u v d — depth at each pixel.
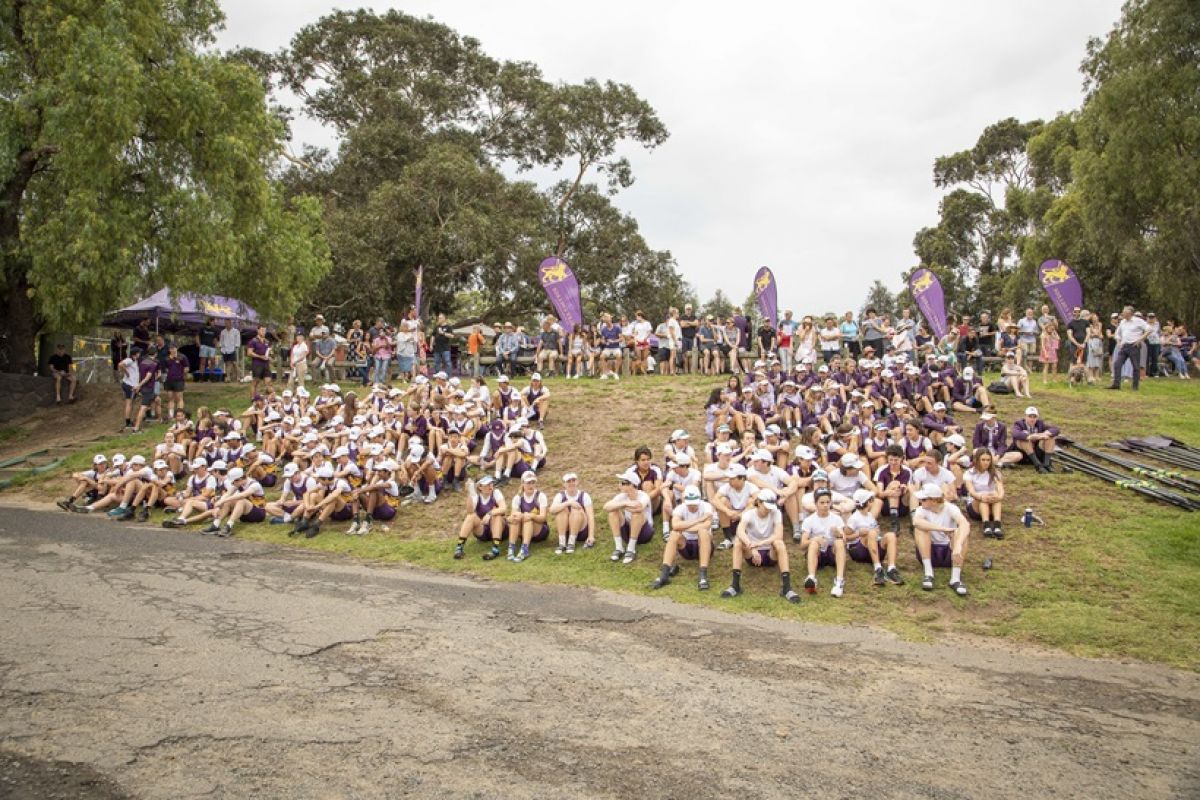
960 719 6.68
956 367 19.72
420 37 41.75
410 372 23.47
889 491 12.00
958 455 12.96
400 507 14.73
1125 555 10.93
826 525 10.80
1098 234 31.03
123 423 21.45
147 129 22.00
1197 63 27.66
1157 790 5.50
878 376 17.05
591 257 43.38
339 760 5.60
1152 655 8.47
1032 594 10.10
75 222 20.03
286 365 26.86
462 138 42.28
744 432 13.74
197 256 21.45
